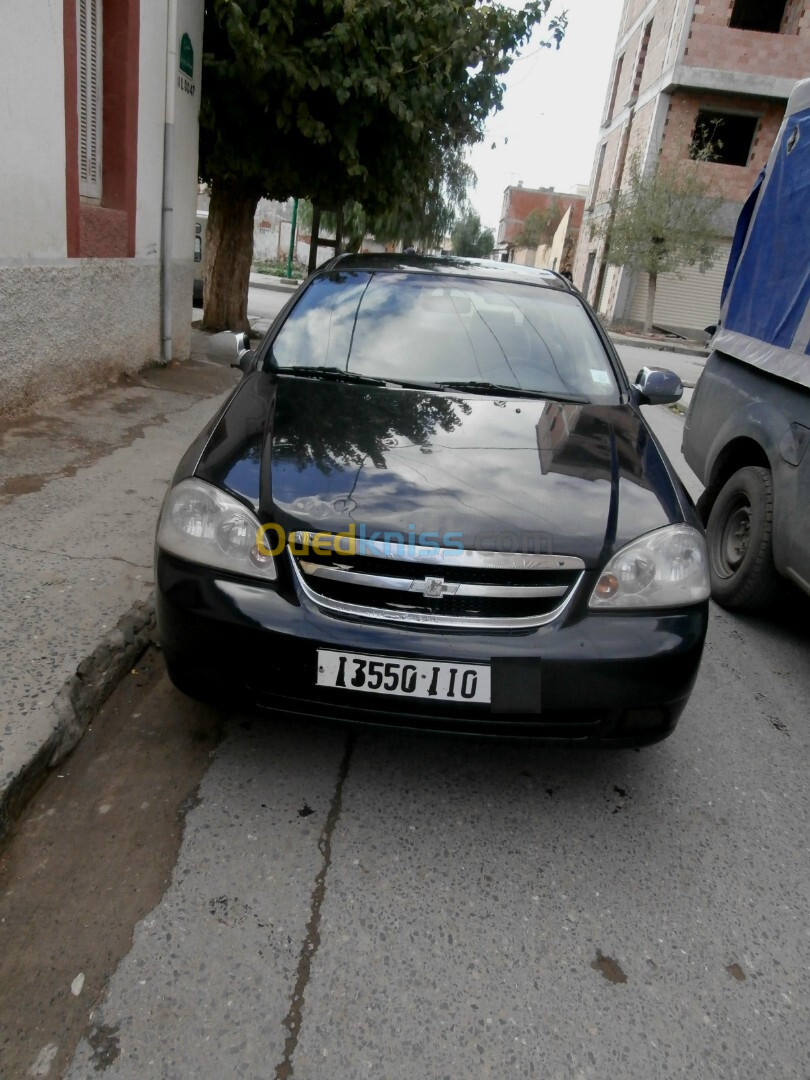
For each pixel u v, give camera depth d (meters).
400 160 9.01
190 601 2.15
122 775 2.33
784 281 3.97
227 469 2.34
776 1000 1.83
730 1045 1.71
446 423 2.76
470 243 47.28
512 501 2.28
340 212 10.88
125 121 6.03
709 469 4.39
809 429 3.40
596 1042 1.68
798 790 2.63
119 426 5.34
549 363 3.32
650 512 2.35
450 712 2.09
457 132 9.77
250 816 2.22
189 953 1.78
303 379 3.09
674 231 21.75
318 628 2.07
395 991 1.74
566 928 1.97
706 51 21.81
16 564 3.23
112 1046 1.56
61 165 5.11
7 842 2.03
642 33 26.16
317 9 7.47
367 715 2.12
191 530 2.24
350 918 1.92
